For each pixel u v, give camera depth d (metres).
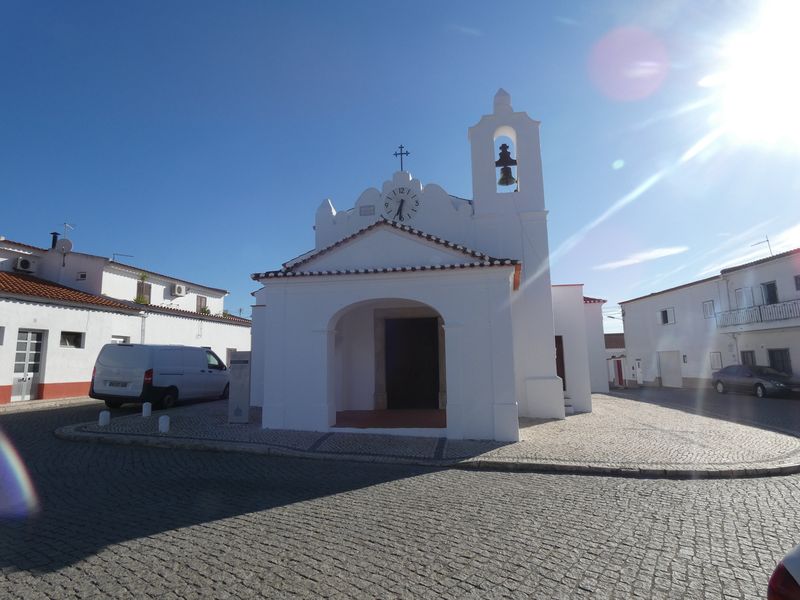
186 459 8.23
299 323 10.62
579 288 15.57
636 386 31.55
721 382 23.83
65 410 14.38
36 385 16.23
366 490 6.33
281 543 4.37
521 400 12.79
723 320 25.20
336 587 3.52
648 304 32.59
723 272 25.11
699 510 5.47
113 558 4.01
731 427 11.43
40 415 13.20
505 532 4.69
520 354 12.91
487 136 13.68
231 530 4.70
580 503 5.74
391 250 10.93
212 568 3.83
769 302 22.77
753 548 4.30
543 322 12.87
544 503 5.74
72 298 17.44
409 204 13.93
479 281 10.05
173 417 12.05
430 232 13.64
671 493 6.25
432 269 10.01
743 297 24.31
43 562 3.92
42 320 16.33
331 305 10.55
